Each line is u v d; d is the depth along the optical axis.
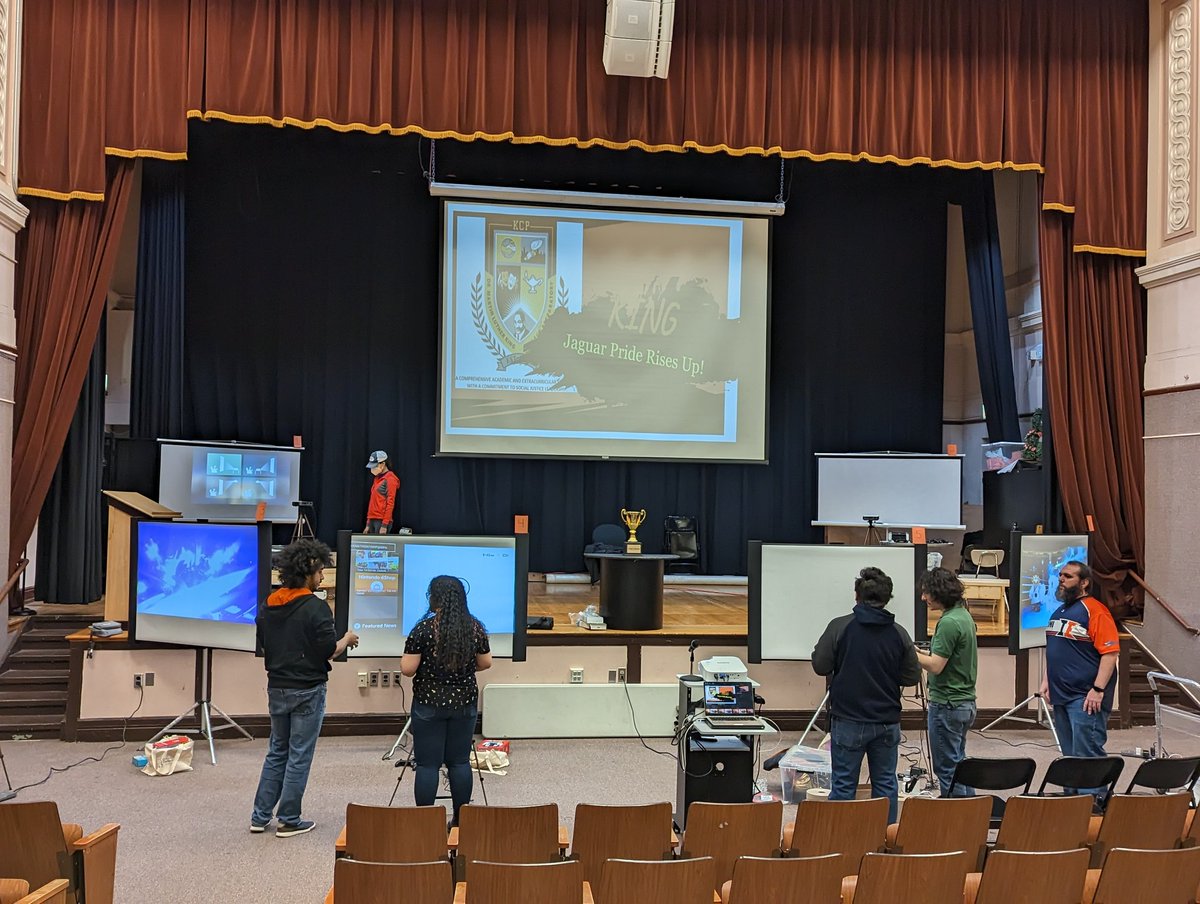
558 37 7.27
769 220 8.62
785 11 7.46
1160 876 2.97
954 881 2.87
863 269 10.03
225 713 6.04
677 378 8.54
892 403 10.09
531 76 7.20
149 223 8.42
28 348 6.72
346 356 9.16
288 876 3.91
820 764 5.14
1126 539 8.03
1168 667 7.54
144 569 5.83
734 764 4.14
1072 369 7.97
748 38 7.40
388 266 9.20
